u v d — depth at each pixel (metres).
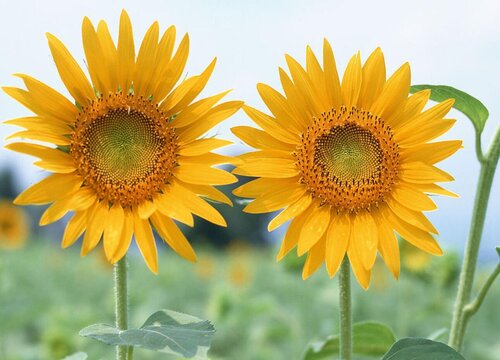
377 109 0.93
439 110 0.91
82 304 2.84
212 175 0.88
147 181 0.90
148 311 2.23
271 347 2.04
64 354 1.66
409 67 0.92
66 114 0.90
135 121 0.91
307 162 0.91
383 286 2.37
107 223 0.88
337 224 0.91
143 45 0.91
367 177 0.92
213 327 0.82
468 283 0.95
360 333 1.03
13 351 1.87
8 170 9.59
